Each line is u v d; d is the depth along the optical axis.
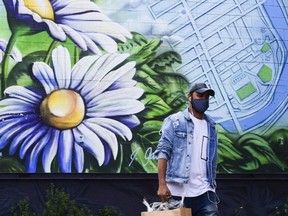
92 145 14.86
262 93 15.48
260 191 15.30
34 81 14.87
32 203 14.61
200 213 7.89
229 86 15.41
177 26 15.39
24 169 14.65
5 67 14.83
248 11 15.62
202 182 7.86
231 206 15.17
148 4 15.34
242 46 15.54
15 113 14.73
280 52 15.63
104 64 15.09
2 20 14.94
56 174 14.73
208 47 15.44
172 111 15.15
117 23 15.22
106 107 14.98
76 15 15.13
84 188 14.78
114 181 14.89
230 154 15.26
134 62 15.17
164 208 7.55
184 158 7.85
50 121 14.79
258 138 15.37
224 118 15.34
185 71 15.31
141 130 15.02
